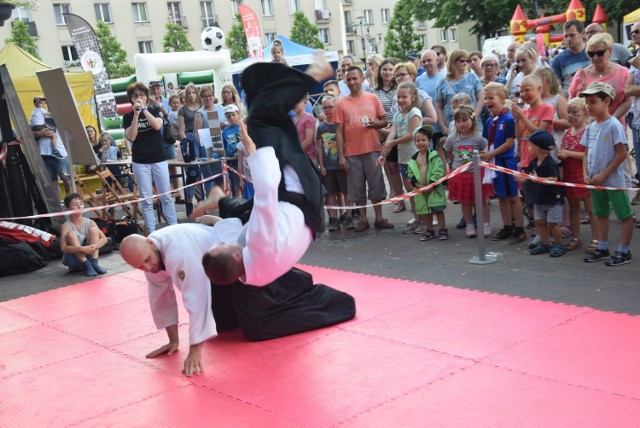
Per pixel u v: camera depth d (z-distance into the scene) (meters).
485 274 5.68
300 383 3.78
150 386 3.94
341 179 7.99
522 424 3.09
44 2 38.47
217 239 4.14
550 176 5.77
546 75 6.41
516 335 4.18
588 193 5.89
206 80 18.88
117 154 11.73
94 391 3.94
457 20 35.75
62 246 7.17
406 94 7.45
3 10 7.65
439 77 8.55
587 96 5.40
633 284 4.98
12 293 6.70
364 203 7.83
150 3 42.19
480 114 7.71
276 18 46.41
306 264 6.73
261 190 3.57
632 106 7.18
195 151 9.91
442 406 3.35
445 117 7.91
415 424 3.19
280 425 3.31
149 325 5.11
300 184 3.93
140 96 8.20
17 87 12.00
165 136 9.19
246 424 3.35
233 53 40.06
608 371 3.56
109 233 8.33
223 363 4.18
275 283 4.55
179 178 11.80
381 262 6.50
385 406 3.41
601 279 5.18
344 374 3.85
